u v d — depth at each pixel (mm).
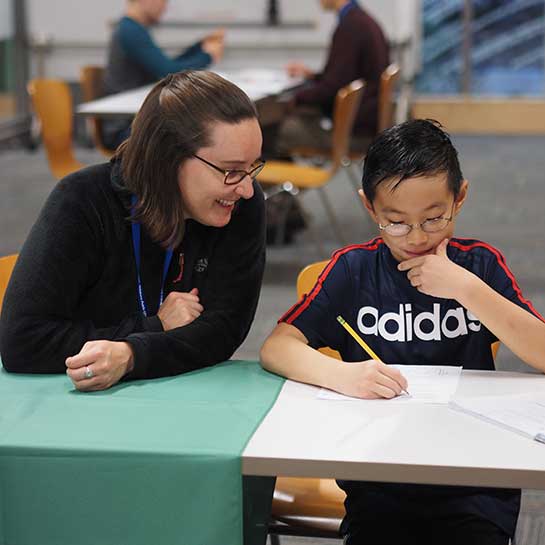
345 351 1979
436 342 1907
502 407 1633
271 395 1726
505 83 9789
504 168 8008
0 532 1542
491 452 1462
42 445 1504
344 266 1957
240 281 1994
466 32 9664
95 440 1524
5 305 1909
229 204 1884
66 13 9492
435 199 1778
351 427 1567
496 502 1775
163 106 1846
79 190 1936
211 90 1832
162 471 1475
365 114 5836
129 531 1503
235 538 1476
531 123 9719
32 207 6742
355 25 5863
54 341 1878
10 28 9438
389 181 1778
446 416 1611
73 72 9617
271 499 1771
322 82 5906
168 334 1876
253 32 9367
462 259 1933
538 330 1791
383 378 1709
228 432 1548
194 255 2002
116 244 1952
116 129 5285
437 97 9867
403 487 1798
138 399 1720
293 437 1524
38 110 4938
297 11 9273
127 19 5930
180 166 1851
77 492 1506
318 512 1970
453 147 1820
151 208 1884
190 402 1696
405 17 9188
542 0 9523
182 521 1484
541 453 1455
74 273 1916
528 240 5707
